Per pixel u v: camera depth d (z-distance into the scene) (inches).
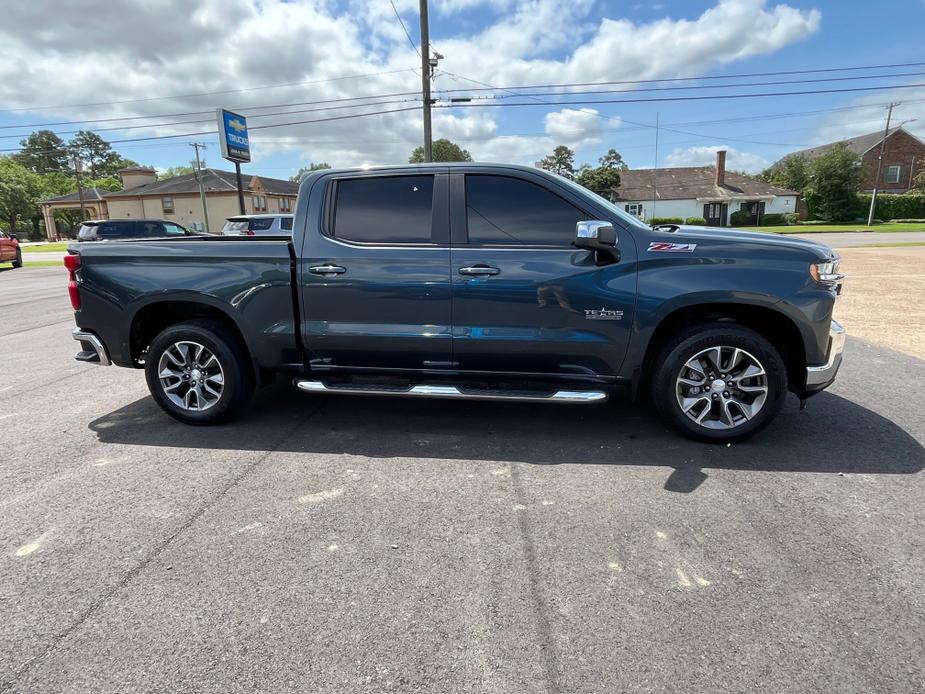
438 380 163.5
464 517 118.0
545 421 174.6
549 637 83.6
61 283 631.2
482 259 150.7
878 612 88.1
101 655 80.9
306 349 164.4
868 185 2234.3
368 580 97.3
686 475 136.0
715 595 92.6
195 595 93.9
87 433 168.7
